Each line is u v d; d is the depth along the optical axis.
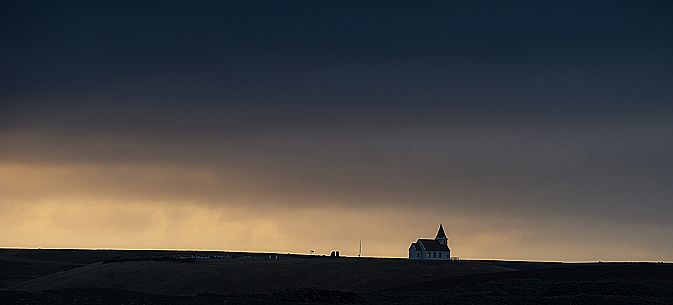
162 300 84.88
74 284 129.50
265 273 130.88
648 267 122.00
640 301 84.44
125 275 132.62
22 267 197.00
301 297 91.38
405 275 130.25
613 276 112.62
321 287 123.06
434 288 113.94
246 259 159.62
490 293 99.44
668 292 95.81
